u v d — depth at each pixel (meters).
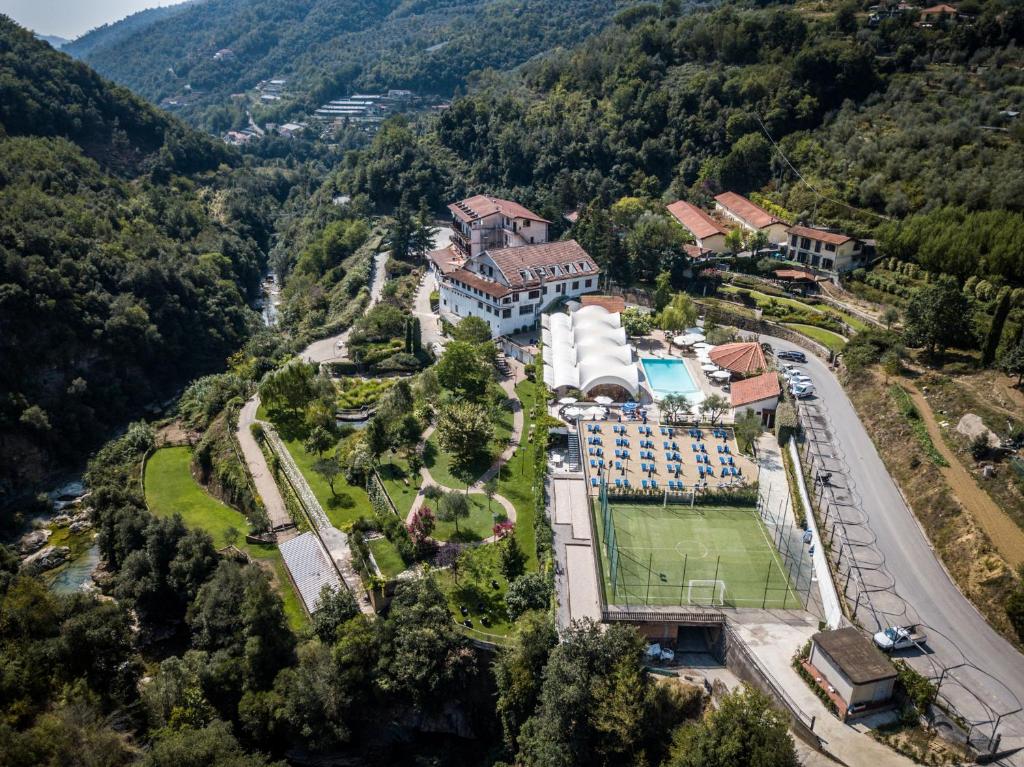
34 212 137.25
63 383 121.19
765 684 59.38
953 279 100.88
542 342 120.81
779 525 80.31
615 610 67.31
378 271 166.38
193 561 79.81
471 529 83.12
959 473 76.44
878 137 153.50
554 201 172.50
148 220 173.75
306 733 64.06
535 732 61.38
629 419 100.44
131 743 64.38
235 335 155.38
